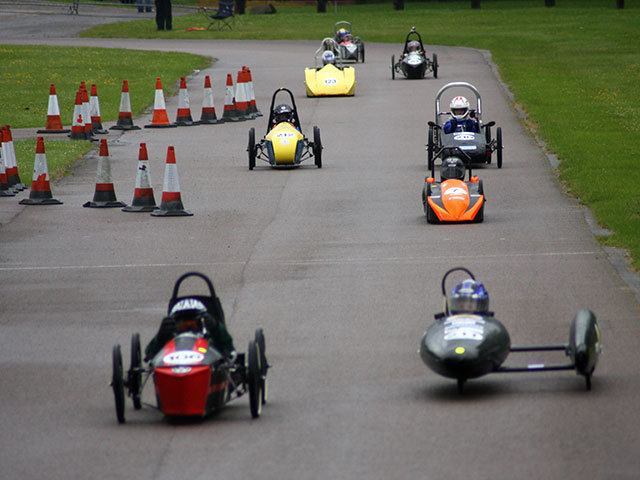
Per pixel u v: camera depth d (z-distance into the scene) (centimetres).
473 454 2897
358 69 16612
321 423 3225
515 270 5141
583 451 2889
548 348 3475
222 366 3291
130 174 8469
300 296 4816
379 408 3347
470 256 5475
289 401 3462
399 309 4550
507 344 3409
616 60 16888
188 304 3419
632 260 5244
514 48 19550
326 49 14450
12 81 14950
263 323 4416
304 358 3941
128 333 4369
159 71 16312
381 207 6944
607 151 8712
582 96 12438
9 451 3072
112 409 3462
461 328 3391
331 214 6744
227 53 19650
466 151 8088
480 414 3238
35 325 4509
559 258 5362
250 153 8538
